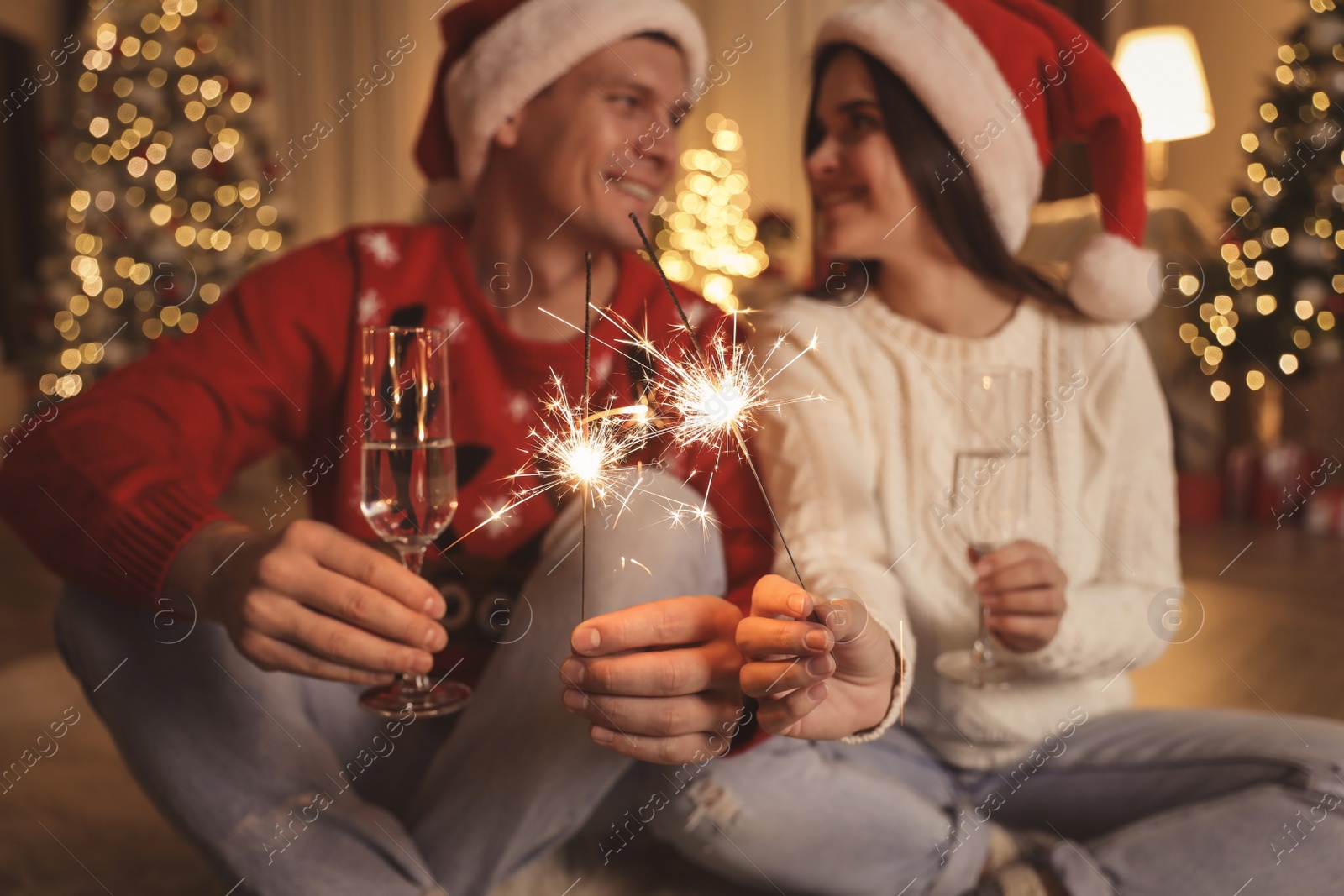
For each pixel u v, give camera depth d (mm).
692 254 4379
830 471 989
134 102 3648
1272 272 2717
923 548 1027
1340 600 1945
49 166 4262
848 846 829
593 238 1101
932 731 999
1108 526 1050
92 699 850
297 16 4883
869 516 1006
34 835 1067
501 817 792
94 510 835
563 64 1047
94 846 1046
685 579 823
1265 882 775
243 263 3777
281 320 1093
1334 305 2684
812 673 610
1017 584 892
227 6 4012
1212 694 1441
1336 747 816
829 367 1051
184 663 814
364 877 771
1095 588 997
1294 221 2727
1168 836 810
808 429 1003
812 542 945
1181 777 883
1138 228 1073
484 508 1051
